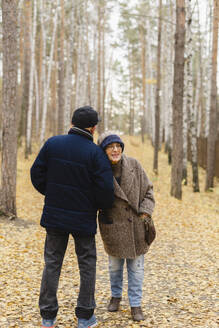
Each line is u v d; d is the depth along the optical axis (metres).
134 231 3.14
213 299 3.83
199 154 21.00
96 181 2.76
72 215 2.75
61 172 2.77
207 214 9.77
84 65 26.67
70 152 2.78
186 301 3.77
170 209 9.91
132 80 45.03
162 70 31.27
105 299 3.78
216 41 14.12
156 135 17.12
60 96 16.22
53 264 2.85
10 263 4.92
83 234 2.78
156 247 6.33
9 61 7.29
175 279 4.57
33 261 5.17
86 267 2.84
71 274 4.67
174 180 11.91
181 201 11.42
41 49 25.23
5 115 7.44
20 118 21.08
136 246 3.16
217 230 7.79
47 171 2.89
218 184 16.06
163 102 30.78
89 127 2.92
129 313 3.36
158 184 14.43
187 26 12.55
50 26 28.69
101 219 3.16
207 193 13.99
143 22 30.08
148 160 20.92
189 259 5.58
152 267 5.14
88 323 2.87
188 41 12.71
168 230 7.64
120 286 3.42
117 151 3.04
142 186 3.19
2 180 7.57
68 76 20.62
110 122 56.25
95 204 2.86
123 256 3.11
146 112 38.16
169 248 6.27
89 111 2.90
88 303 2.84
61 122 16.20
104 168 2.77
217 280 4.50
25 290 3.94
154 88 28.33
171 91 19.69
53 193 2.79
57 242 2.84
